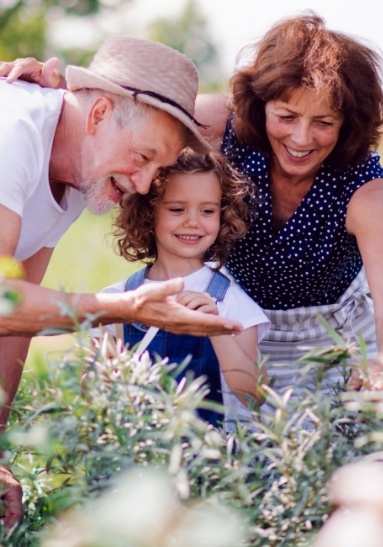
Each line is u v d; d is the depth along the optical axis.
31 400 2.71
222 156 3.27
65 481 2.41
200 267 3.36
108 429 2.31
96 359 2.34
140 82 2.81
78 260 9.41
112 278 8.72
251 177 3.27
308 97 2.93
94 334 3.32
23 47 11.70
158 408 2.37
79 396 2.32
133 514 1.82
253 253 3.33
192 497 2.24
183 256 3.29
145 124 2.81
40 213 2.94
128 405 2.31
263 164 3.25
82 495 2.29
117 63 2.85
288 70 2.93
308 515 2.22
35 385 2.72
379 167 3.22
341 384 2.75
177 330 2.49
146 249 3.43
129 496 1.86
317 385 2.41
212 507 2.14
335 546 2.01
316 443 2.28
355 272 3.45
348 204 3.18
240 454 2.29
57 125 2.88
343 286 3.44
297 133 2.98
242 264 3.38
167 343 3.26
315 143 3.01
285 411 2.29
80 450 2.32
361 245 3.13
